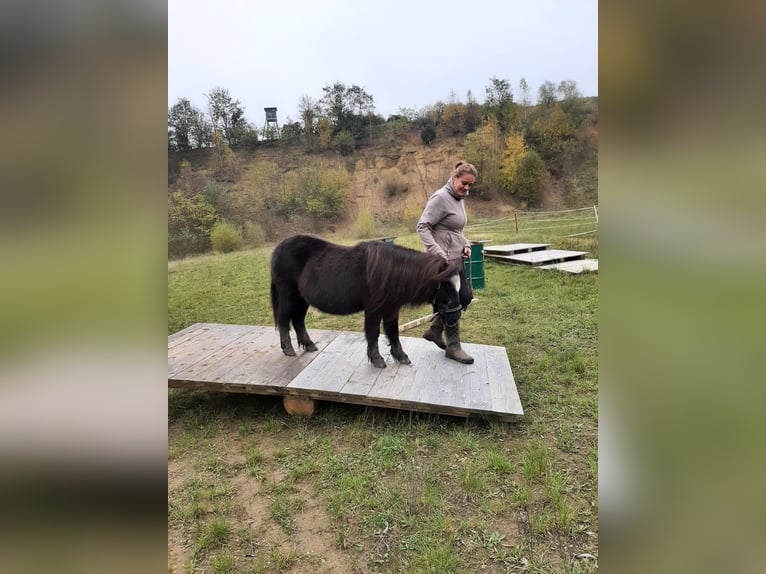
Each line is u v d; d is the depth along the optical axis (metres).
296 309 3.24
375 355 2.99
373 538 1.77
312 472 2.22
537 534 1.76
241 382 2.76
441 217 2.86
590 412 2.74
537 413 2.73
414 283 2.72
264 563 1.66
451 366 3.06
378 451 2.36
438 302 3.04
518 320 4.67
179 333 3.87
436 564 1.61
